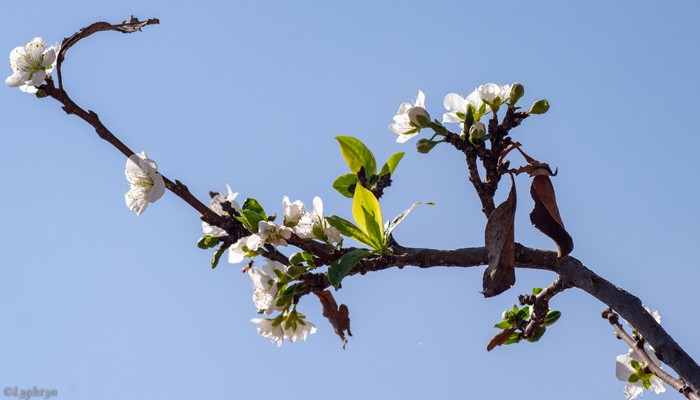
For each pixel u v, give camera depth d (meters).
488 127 0.79
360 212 0.78
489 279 0.75
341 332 0.79
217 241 0.80
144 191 0.78
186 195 0.78
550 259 0.77
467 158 0.79
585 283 0.77
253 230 0.79
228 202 0.79
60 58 0.75
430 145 0.79
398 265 0.78
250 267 0.80
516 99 0.79
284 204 0.79
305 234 0.79
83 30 0.76
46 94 0.76
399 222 0.79
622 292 0.76
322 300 0.79
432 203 0.79
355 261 0.77
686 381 0.74
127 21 0.78
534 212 0.76
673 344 0.74
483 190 0.78
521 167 0.76
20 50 0.76
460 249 0.78
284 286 0.79
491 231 0.76
